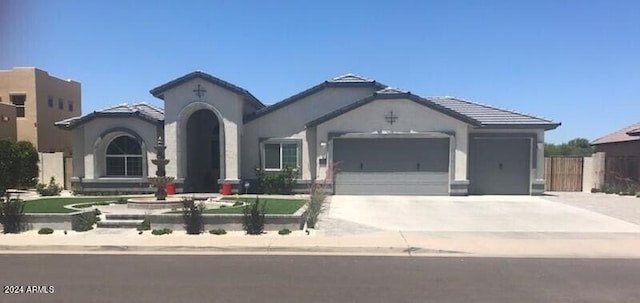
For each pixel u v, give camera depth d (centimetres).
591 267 902
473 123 2145
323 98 2294
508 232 1257
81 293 723
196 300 687
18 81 3269
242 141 2298
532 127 2205
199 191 2414
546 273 852
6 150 2214
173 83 2184
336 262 945
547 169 2536
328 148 2180
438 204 1850
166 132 2209
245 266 908
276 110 2291
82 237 1184
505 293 728
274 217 1284
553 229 1308
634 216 1552
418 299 694
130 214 1405
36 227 1319
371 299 693
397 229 1299
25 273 853
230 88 2175
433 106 2142
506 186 2250
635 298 706
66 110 3709
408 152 2181
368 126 2167
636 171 2273
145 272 859
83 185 2259
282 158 2289
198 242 1111
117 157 2288
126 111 2238
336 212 1625
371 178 2188
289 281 793
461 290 742
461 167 2155
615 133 3011
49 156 2562
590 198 2102
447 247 1062
